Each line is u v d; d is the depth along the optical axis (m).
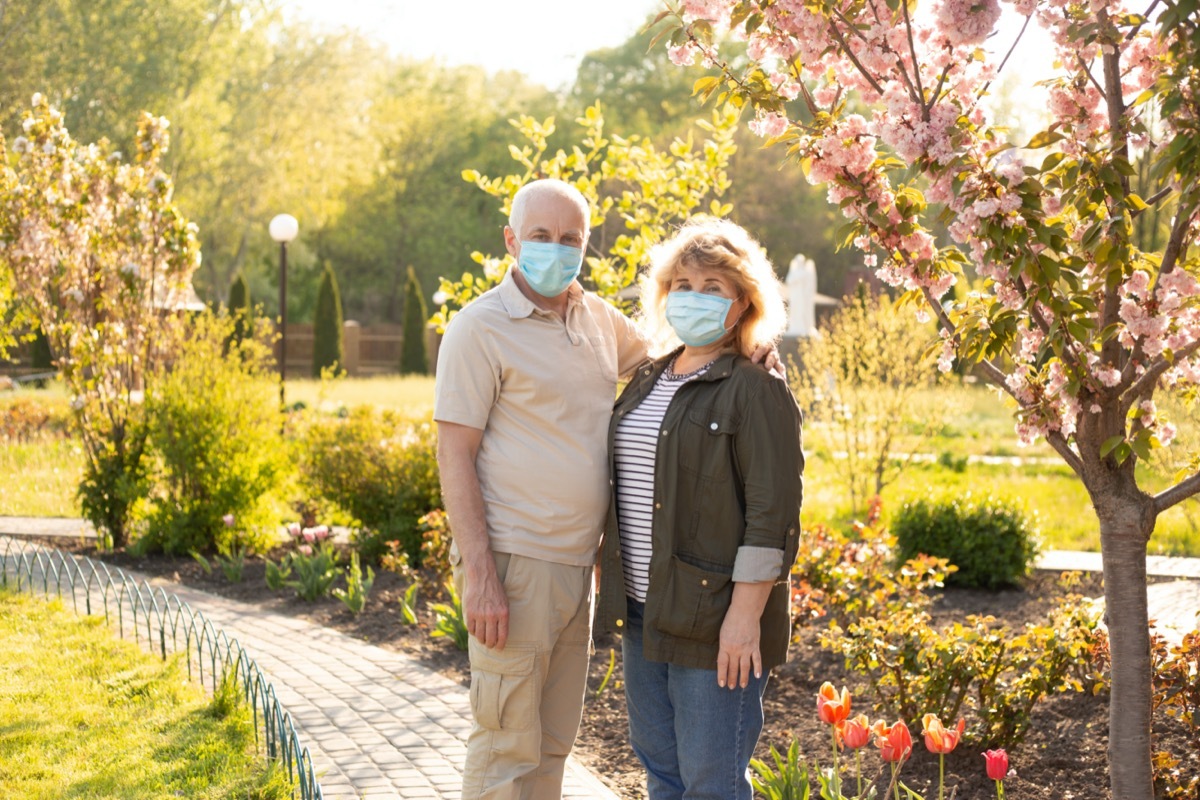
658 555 3.00
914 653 4.83
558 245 3.17
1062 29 2.85
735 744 3.00
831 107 3.35
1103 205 2.93
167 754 4.49
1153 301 2.89
